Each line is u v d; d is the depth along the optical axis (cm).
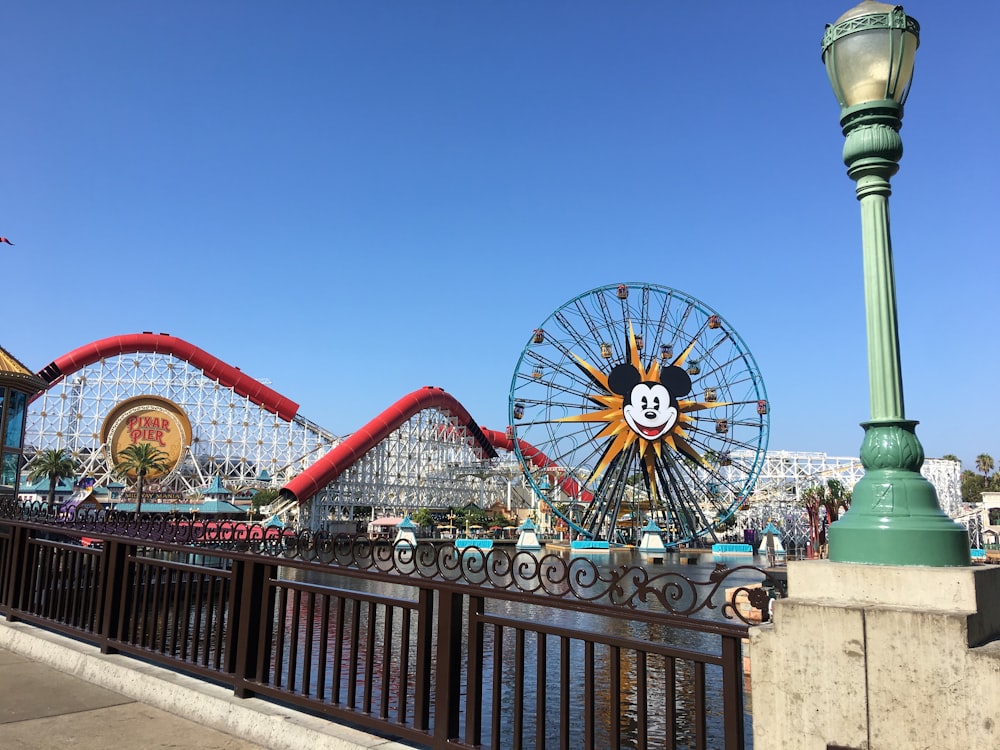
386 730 639
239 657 763
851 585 434
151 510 9088
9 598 1134
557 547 10688
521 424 9319
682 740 1941
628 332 9375
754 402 9212
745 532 11756
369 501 11444
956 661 382
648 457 9231
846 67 515
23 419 2555
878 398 477
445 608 626
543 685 566
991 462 16050
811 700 424
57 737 692
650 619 512
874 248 494
